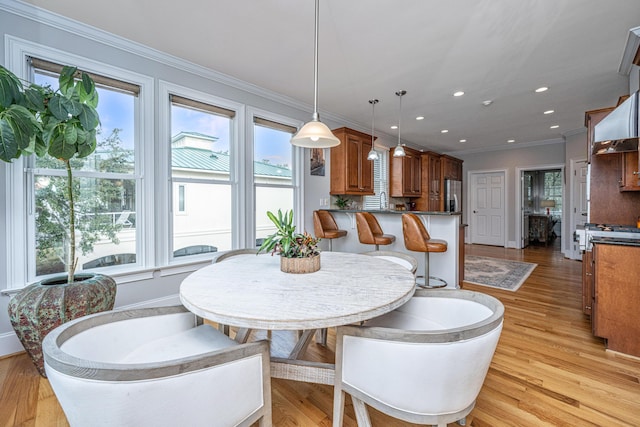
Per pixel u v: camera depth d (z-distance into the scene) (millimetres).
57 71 2211
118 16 2158
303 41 2469
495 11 2047
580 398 1588
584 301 2680
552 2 1946
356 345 1088
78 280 2014
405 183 5891
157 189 2730
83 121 1812
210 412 854
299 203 4129
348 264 1793
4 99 1516
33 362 1807
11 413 1485
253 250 2324
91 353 1037
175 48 2605
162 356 1151
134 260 2656
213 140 3199
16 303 1709
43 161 2191
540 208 8523
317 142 2215
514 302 3117
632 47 2500
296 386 1733
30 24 2082
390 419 1463
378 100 3850
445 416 1019
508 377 1783
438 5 1984
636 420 1425
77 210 2365
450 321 1420
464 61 2768
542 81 3211
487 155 7230
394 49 2566
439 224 3701
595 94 3592
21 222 2076
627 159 2832
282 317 999
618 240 2123
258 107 3539
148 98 2656
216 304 1111
